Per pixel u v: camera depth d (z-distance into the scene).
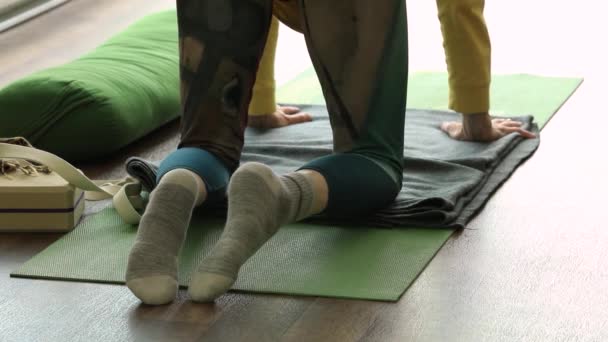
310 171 2.28
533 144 2.99
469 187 2.60
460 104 2.94
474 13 2.83
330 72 2.37
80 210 2.58
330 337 1.93
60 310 2.09
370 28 2.34
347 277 2.17
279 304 2.07
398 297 2.08
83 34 4.82
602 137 3.06
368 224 2.44
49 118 2.97
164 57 3.47
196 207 2.54
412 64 4.12
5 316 2.08
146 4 5.41
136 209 2.60
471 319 1.99
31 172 2.56
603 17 4.68
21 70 4.24
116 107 2.99
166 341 1.94
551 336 1.92
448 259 2.27
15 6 5.04
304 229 2.44
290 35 4.66
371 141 2.41
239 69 2.33
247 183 2.09
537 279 2.16
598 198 2.60
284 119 3.25
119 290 2.17
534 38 4.39
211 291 2.05
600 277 2.16
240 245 2.07
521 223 2.46
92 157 3.04
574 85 3.63
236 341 1.93
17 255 2.39
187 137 2.38
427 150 2.93
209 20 2.31
